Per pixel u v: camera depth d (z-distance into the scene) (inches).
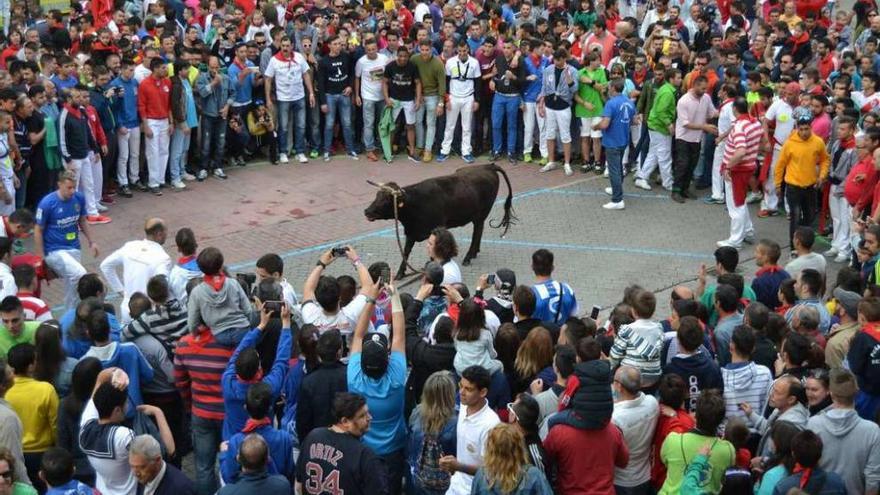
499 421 271.1
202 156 654.5
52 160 571.5
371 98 690.2
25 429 300.7
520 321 343.3
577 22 749.3
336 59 684.1
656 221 602.9
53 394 303.1
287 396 318.3
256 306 342.3
